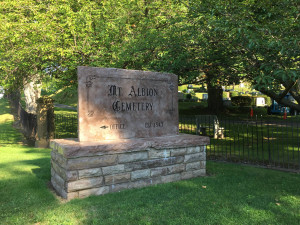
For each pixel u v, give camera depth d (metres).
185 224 3.17
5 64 9.17
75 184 4.13
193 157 5.50
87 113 4.71
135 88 5.33
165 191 4.44
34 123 12.84
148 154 4.88
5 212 3.54
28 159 7.41
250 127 14.20
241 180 5.14
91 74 4.76
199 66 8.05
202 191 4.42
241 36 5.72
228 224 3.17
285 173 5.75
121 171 4.58
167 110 5.84
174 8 9.31
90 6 9.11
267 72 5.71
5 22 8.60
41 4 9.24
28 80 10.95
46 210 3.60
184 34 8.12
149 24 9.75
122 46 8.97
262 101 29.28
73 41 9.18
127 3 9.84
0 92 11.36
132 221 3.25
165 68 7.66
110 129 4.96
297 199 4.03
